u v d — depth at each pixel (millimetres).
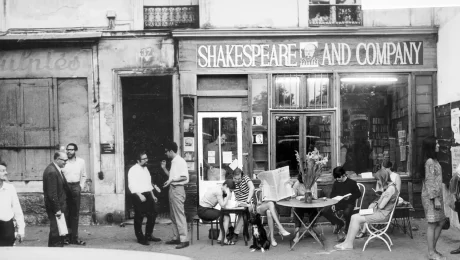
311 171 7875
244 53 9805
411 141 9812
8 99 9953
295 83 9898
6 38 9695
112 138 9812
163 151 10094
